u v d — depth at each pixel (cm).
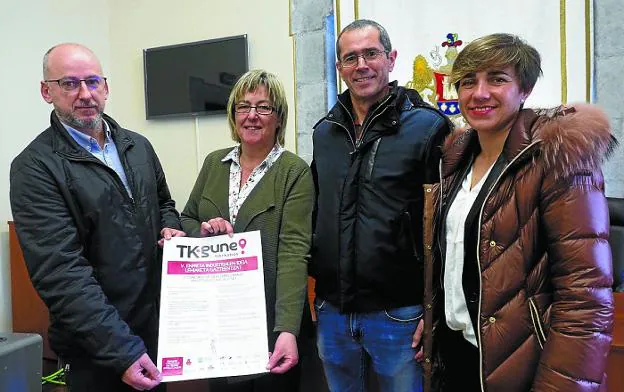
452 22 292
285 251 145
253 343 138
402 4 301
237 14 347
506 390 108
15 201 135
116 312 134
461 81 117
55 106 145
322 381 183
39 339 109
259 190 150
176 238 149
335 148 154
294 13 328
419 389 147
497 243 109
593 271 96
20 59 313
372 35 149
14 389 104
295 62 331
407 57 302
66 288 129
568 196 99
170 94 366
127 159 154
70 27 352
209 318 140
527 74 112
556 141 101
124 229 143
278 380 147
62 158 137
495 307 109
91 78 145
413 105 151
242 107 151
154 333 151
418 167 143
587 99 267
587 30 265
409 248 143
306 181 151
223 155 166
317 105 326
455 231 121
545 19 273
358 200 146
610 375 150
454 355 128
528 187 105
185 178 375
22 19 314
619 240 215
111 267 140
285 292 141
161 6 371
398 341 144
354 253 145
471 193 120
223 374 133
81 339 131
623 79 262
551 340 100
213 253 147
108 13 388
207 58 352
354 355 153
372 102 152
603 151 101
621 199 224
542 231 105
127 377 130
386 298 144
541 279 106
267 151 156
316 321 161
